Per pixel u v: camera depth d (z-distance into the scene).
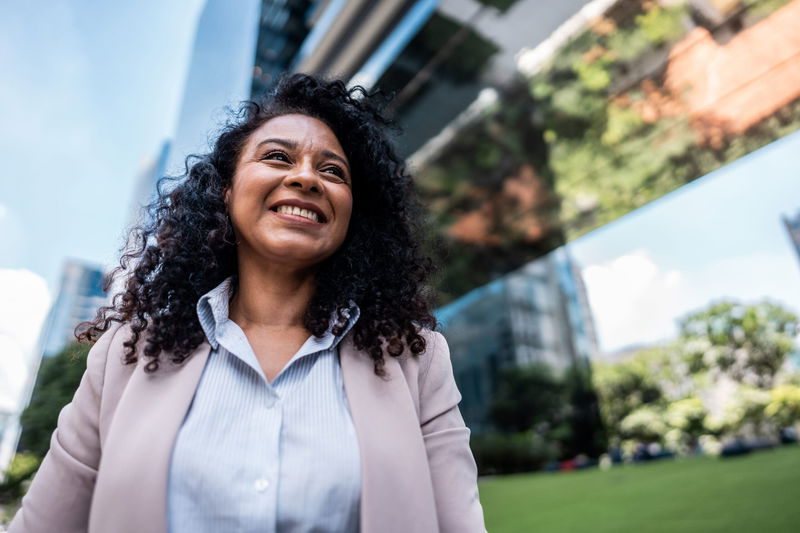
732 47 7.20
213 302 0.73
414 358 0.78
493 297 28.44
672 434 27.11
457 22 7.20
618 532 4.33
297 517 0.55
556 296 30.02
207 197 0.90
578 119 8.91
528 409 24.83
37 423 5.49
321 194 0.79
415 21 7.32
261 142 0.84
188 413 0.61
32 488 0.65
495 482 13.12
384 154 1.10
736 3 6.59
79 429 0.67
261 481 0.56
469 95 8.39
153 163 26.81
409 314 0.82
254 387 0.66
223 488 0.55
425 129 9.04
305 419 0.63
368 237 1.01
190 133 10.53
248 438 0.60
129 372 0.68
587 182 10.89
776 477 6.77
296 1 8.14
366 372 0.69
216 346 0.70
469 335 28.45
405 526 0.55
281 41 7.88
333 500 0.56
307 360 0.71
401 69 7.83
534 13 7.12
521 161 10.05
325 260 0.92
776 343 26.86
